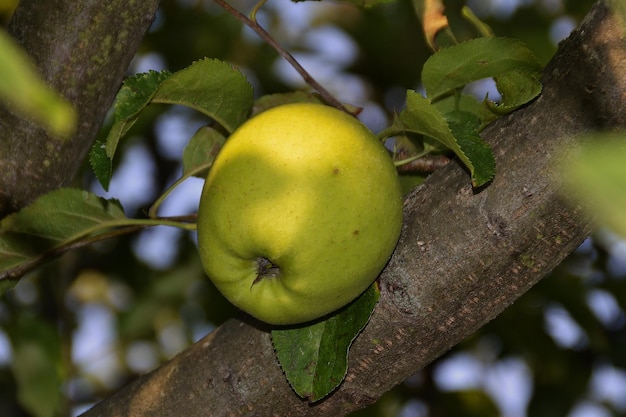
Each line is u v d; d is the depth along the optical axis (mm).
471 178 748
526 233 744
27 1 790
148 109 1147
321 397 753
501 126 758
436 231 754
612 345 1118
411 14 1271
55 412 1027
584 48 743
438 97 837
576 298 1086
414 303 756
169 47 1271
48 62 781
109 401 810
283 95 827
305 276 726
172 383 794
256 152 725
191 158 827
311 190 719
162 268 1228
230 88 775
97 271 1218
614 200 353
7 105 784
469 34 993
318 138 727
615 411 1146
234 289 742
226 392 784
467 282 752
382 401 1183
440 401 1210
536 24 1233
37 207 797
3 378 1136
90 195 800
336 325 763
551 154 739
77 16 781
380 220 729
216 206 728
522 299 1117
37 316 1085
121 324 1185
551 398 1122
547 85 750
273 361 777
